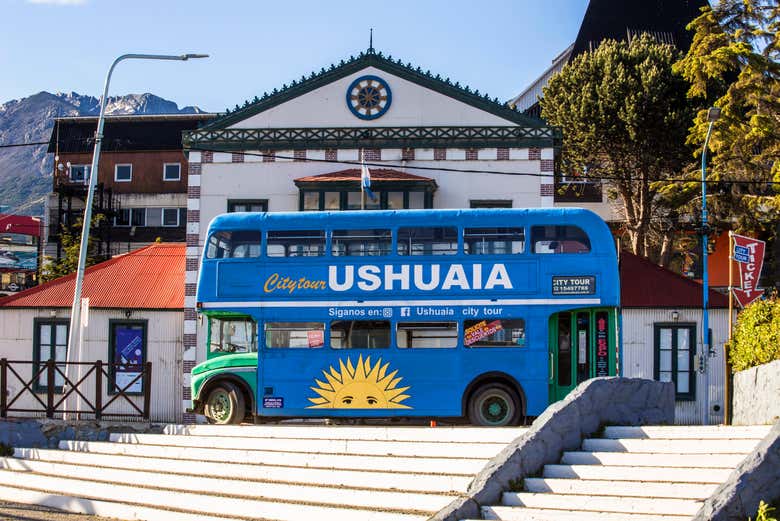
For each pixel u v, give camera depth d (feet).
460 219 78.38
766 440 41.52
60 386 105.81
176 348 106.42
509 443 56.49
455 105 104.42
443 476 55.31
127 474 65.57
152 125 250.37
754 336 66.33
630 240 158.10
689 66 130.82
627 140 147.95
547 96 157.69
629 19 177.27
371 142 104.53
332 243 79.51
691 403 104.12
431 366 77.36
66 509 62.90
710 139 124.16
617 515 44.27
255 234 80.23
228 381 80.23
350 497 55.06
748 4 128.77
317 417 78.48
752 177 125.18
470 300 77.36
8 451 76.02
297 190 104.63
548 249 77.25
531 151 103.45
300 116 105.40
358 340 78.43
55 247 239.09
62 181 242.17
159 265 114.42
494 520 46.78
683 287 107.45
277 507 55.21
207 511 57.72
